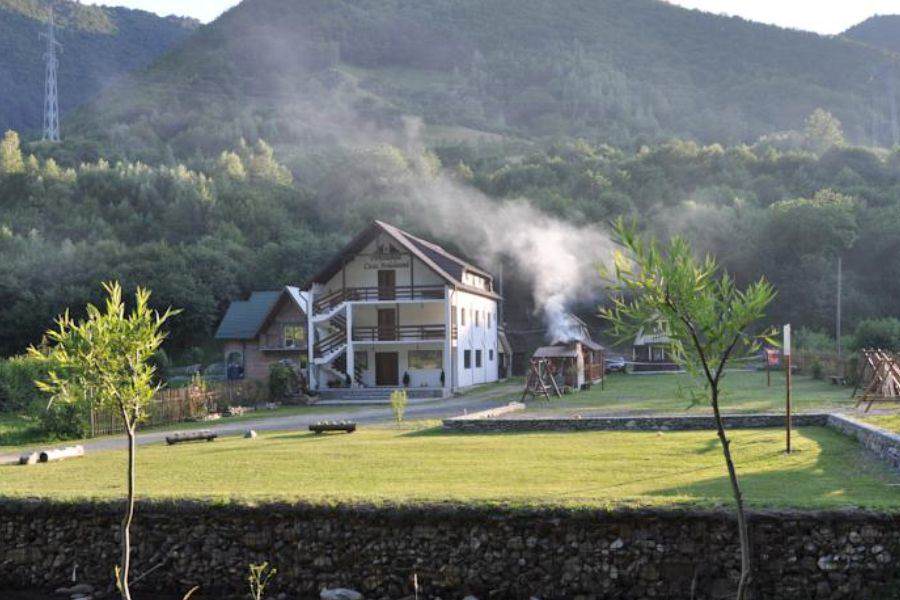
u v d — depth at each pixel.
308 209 105.44
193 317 79.06
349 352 47.66
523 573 12.80
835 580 11.84
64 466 20.27
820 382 42.50
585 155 122.56
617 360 63.09
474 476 16.23
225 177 111.88
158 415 33.53
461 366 49.62
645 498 13.00
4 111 181.50
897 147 109.62
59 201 98.00
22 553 14.59
